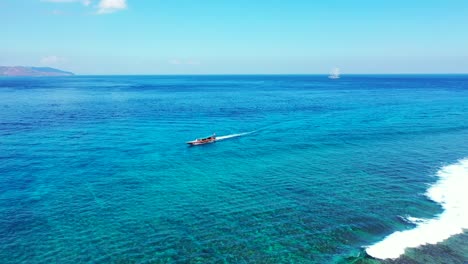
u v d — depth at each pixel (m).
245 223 30.77
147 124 79.88
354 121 81.94
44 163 48.34
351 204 34.44
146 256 25.98
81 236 28.83
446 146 56.47
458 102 117.25
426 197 35.91
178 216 32.22
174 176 43.38
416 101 122.81
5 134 66.50
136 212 33.09
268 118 88.50
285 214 32.41
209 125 78.88
